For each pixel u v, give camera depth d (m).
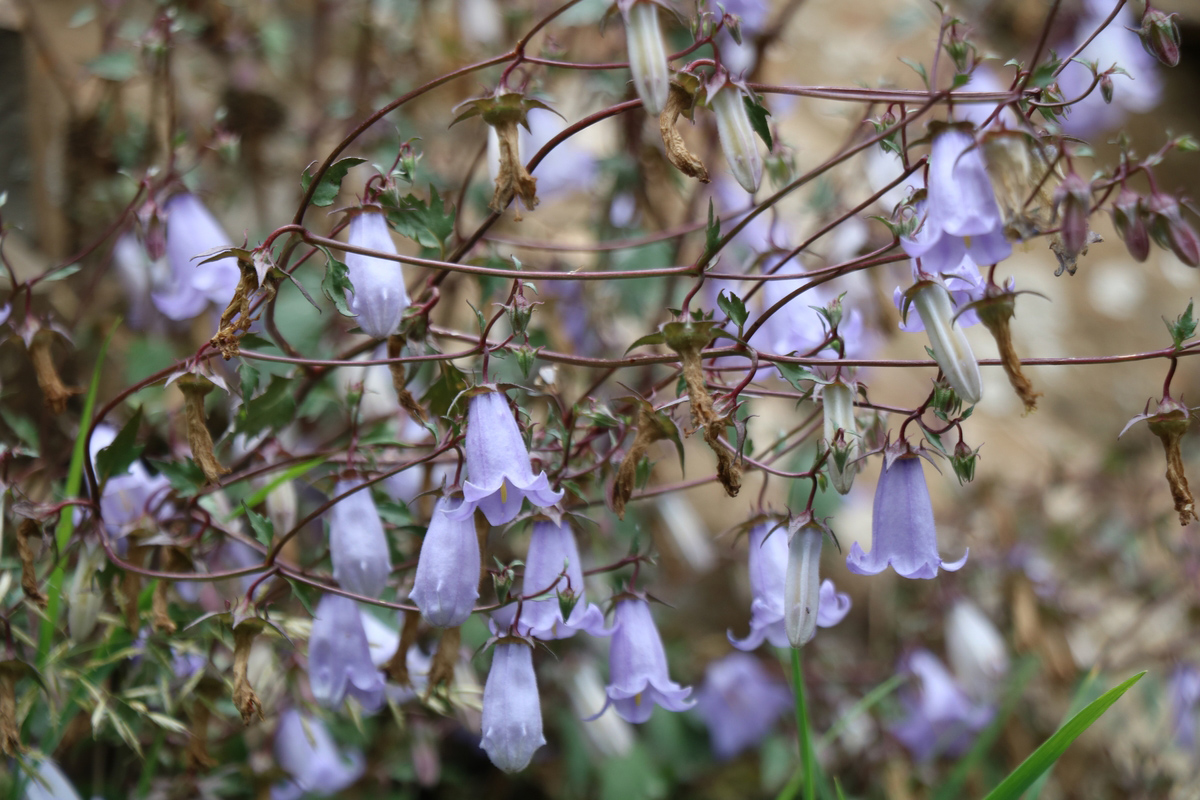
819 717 1.01
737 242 0.91
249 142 1.01
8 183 0.95
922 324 0.70
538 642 0.71
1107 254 1.73
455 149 1.02
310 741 0.79
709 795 1.00
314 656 0.74
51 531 0.74
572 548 0.71
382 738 0.91
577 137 1.00
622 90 0.93
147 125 0.94
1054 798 0.98
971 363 0.68
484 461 0.69
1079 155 0.70
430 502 0.83
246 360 0.73
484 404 0.70
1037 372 1.56
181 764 0.83
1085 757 0.99
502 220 1.01
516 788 0.96
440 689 0.76
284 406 0.77
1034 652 0.96
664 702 0.73
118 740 0.81
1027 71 0.69
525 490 0.69
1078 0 0.91
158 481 0.79
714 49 0.69
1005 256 0.67
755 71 0.93
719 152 0.94
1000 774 0.98
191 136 0.98
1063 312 1.64
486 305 0.89
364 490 0.74
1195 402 1.54
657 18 0.69
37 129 0.95
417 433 0.83
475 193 0.93
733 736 1.01
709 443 0.69
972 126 0.67
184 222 0.80
